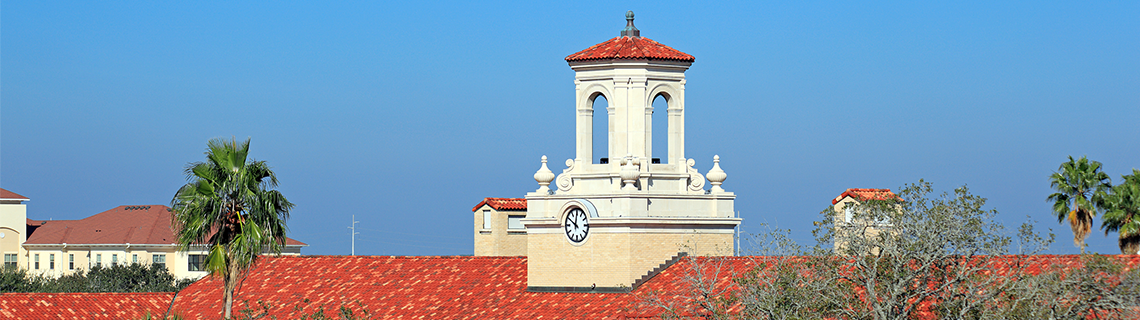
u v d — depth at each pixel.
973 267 40.47
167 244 128.25
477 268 60.00
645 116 54.12
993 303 39.16
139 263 120.88
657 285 52.19
